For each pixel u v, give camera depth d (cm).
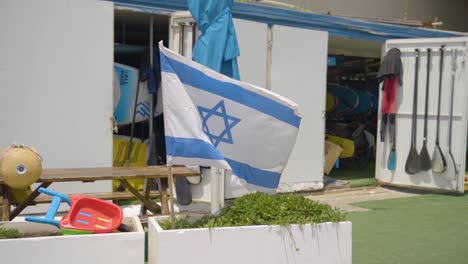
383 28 949
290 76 823
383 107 921
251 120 409
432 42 876
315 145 855
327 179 934
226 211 414
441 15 1667
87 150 669
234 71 524
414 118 890
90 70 667
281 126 414
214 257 371
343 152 1064
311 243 389
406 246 548
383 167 932
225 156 411
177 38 720
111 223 397
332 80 1251
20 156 454
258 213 396
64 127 654
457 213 721
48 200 554
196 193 714
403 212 725
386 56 907
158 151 826
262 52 791
